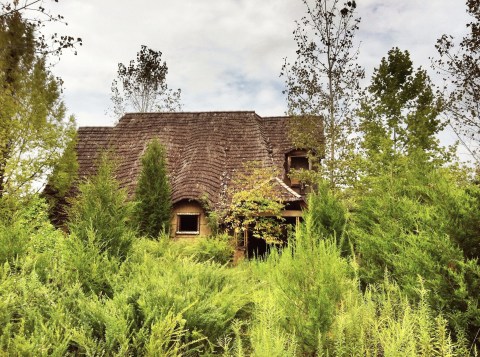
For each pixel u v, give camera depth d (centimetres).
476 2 1590
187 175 1847
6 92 1576
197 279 564
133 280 530
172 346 411
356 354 373
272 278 538
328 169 1703
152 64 3850
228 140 2130
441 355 333
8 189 1441
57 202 1764
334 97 1900
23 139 1577
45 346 370
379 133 1622
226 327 487
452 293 411
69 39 1747
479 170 1338
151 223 1614
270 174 1667
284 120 2355
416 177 684
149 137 2216
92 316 430
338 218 766
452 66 1667
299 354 423
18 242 571
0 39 1619
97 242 599
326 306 407
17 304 434
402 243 549
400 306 455
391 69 1820
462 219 445
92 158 2119
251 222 1669
